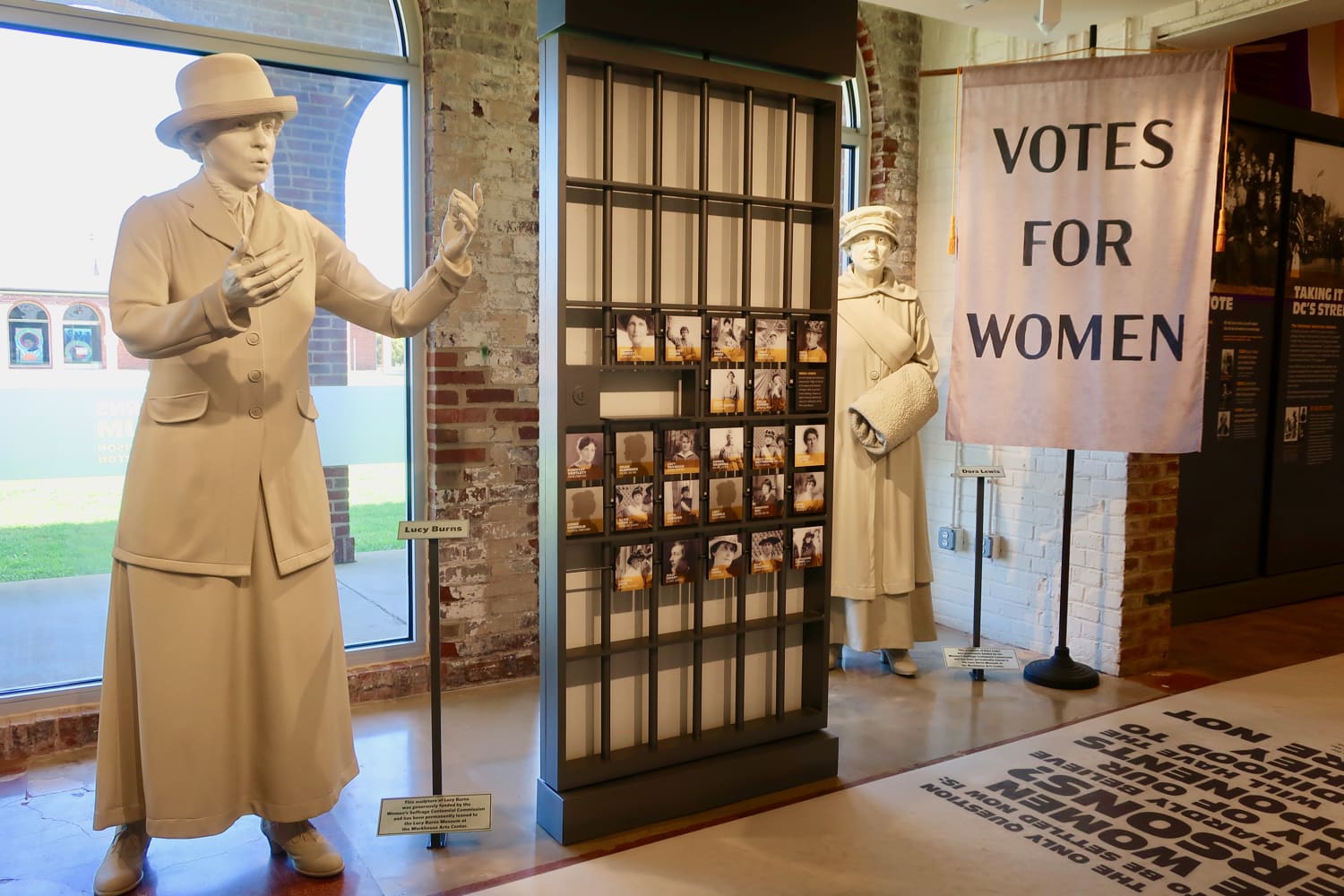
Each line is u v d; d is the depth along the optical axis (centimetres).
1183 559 518
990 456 487
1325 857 275
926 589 439
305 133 369
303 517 254
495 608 409
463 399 393
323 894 254
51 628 343
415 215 388
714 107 301
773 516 318
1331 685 419
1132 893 255
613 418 284
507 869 266
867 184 518
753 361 308
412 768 329
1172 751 348
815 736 327
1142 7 408
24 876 261
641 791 290
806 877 263
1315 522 572
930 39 512
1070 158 390
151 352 228
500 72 391
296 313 253
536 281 405
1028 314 402
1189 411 385
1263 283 526
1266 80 515
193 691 241
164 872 265
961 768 333
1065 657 425
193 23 345
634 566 289
